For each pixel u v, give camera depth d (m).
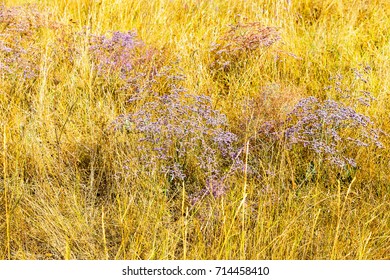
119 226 3.05
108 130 3.61
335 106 3.58
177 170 3.31
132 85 4.27
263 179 3.33
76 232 2.98
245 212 3.01
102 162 3.51
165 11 5.71
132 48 4.62
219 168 3.45
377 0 6.21
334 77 4.48
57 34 4.93
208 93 4.34
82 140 3.69
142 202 3.15
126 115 3.71
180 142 3.44
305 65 4.79
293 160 3.56
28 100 4.03
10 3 5.70
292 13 5.71
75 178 3.37
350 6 6.01
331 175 3.46
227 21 5.66
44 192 3.21
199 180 3.43
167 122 3.56
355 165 3.37
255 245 2.83
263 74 4.67
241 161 3.35
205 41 5.18
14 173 3.28
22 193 3.16
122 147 3.53
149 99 4.12
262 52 4.82
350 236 2.97
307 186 3.33
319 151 3.37
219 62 4.67
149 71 4.27
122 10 5.58
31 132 3.57
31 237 2.99
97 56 4.54
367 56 5.01
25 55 4.48
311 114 3.57
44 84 4.02
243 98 4.28
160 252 2.86
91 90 4.05
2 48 4.34
